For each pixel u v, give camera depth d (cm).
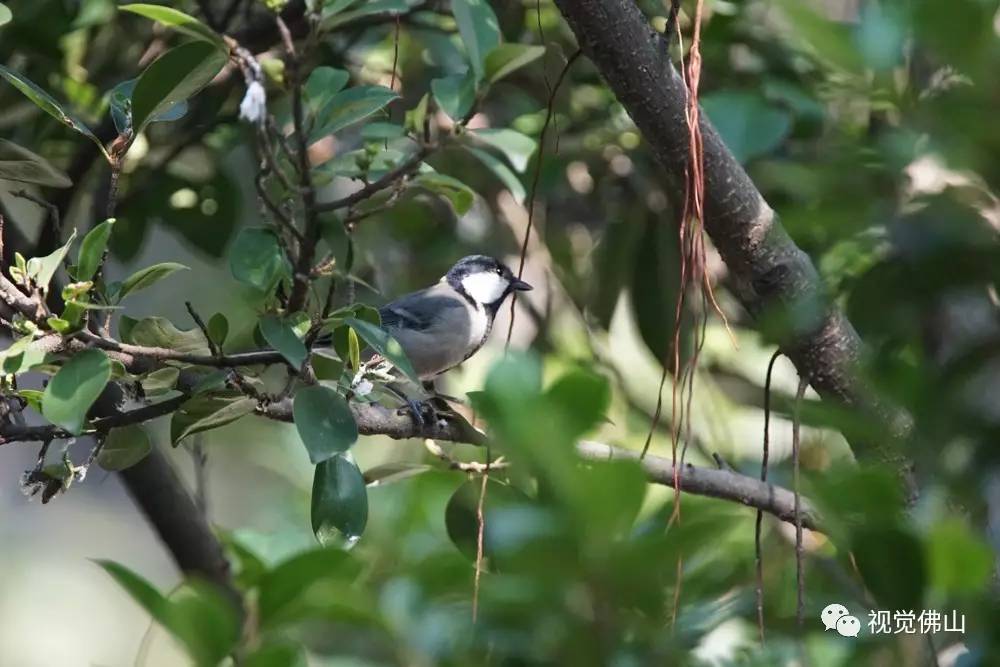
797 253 562
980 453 345
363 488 551
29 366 453
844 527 329
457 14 627
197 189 900
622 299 1130
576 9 539
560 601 316
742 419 1005
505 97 926
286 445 951
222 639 343
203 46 501
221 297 1358
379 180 616
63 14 826
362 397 538
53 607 1552
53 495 528
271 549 655
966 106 323
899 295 383
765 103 718
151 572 1666
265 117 509
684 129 554
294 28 829
